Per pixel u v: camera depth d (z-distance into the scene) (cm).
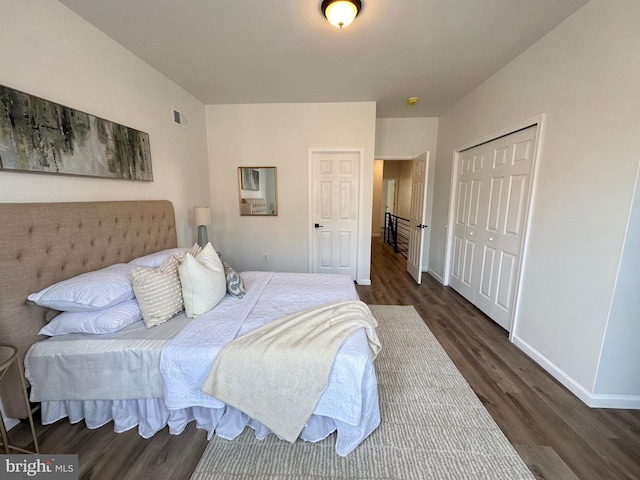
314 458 130
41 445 136
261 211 383
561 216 189
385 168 906
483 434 144
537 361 208
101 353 135
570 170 182
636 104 141
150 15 180
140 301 155
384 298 341
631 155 144
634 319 155
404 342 236
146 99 245
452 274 379
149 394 139
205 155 363
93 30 189
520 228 236
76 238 167
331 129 357
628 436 144
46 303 141
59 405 147
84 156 179
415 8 175
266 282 230
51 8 159
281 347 133
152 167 254
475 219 313
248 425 147
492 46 220
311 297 199
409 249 454
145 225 229
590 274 167
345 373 129
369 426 137
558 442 140
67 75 171
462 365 205
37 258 144
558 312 191
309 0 169
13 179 142
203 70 260
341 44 217
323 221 387
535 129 216
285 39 210
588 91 168
